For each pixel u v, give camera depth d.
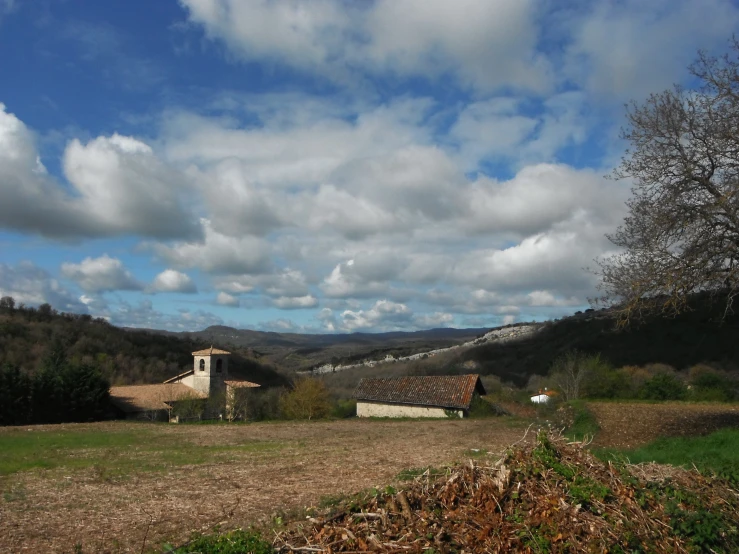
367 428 25.91
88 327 70.94
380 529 6.47
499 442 19.36
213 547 6.30
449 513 6.76
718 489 8.63
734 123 14.62
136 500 9.91
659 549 6.62
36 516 8.79
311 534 6.60
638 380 37.00
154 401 43.62
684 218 15.05
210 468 13.67
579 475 7.68
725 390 32.59
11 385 34.84
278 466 13.83
